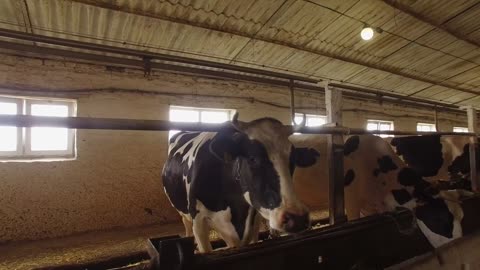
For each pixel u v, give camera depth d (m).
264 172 1.66
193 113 5.77
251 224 2.18
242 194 2.03
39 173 4.38
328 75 6.79
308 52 5.68
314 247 1.36
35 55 4.37
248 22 4.61
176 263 1.04
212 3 4.10
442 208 2.18
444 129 11.25
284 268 1.26
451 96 9.87
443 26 5.86
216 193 2.16
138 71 5.10
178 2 3.95
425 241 2.02
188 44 4.79
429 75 7.95
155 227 4.92
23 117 0.90
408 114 9.58
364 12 4.99
